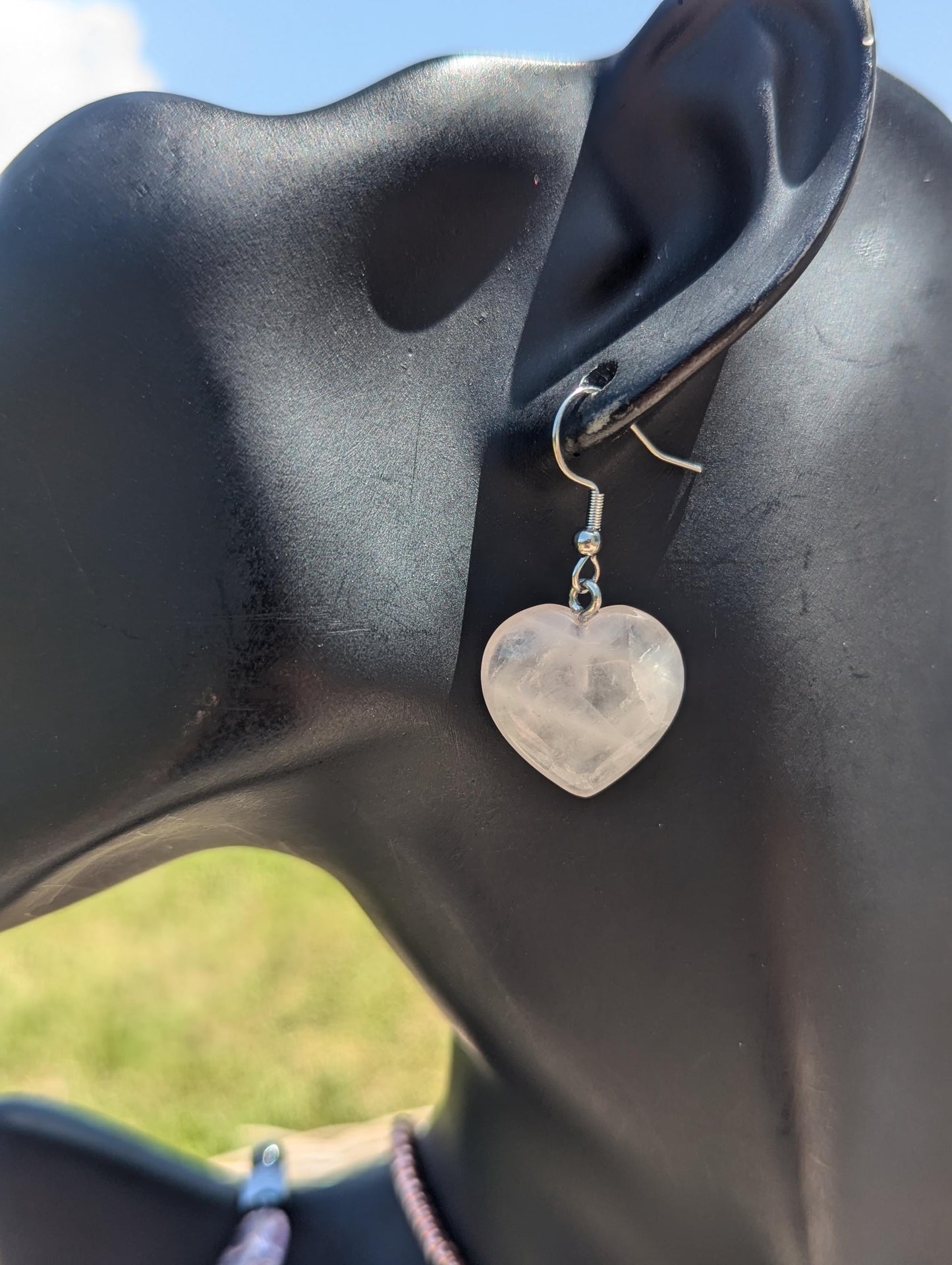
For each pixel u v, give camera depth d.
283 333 0.10
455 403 0.10
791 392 0.11
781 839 0.11
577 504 0.11
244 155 0.10
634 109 0.10
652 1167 0.13
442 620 0.11
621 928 0.12
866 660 0.11
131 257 0.10
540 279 0.11
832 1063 0.12
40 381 0.10
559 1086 0.13
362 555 0.10
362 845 0.12
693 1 0.10
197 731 0.10
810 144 0.09
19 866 0.11
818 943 0.12
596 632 0.11
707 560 0.11
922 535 0.11
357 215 0.10
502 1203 0.14
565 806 0.11
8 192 0.10
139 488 0.10
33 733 0.10
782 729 0.11
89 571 0.10
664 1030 0.12
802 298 0.11
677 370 0.09
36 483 0.10
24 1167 0.14
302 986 0.54
